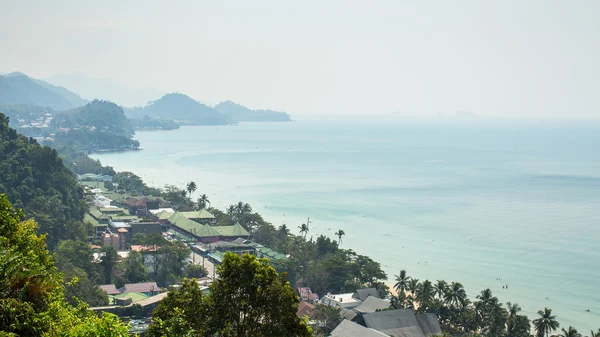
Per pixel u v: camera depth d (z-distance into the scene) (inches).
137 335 2187.5
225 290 2252.7
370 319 6038.4
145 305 6476.4
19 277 1878.7
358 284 7677.2
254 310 2252.7
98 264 7834.6
